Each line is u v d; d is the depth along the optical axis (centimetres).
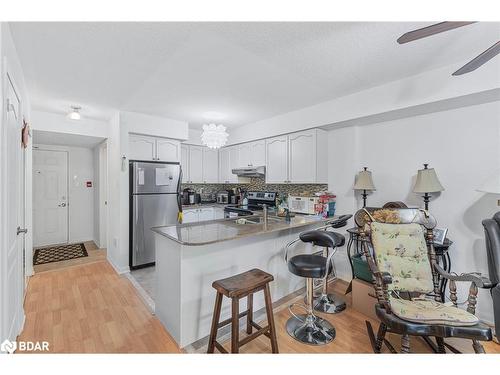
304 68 223
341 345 194
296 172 360
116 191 352
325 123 314
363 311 241
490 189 188
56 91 270
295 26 163
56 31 165
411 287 192
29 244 323
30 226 325
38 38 172
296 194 360
